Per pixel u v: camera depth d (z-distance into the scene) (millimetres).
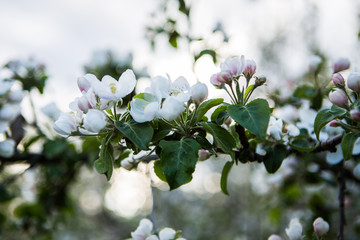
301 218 1011
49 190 1056
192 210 2164
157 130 478
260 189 1211
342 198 663
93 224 2127
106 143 472
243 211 1962
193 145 458
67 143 838
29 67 832
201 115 478
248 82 500
